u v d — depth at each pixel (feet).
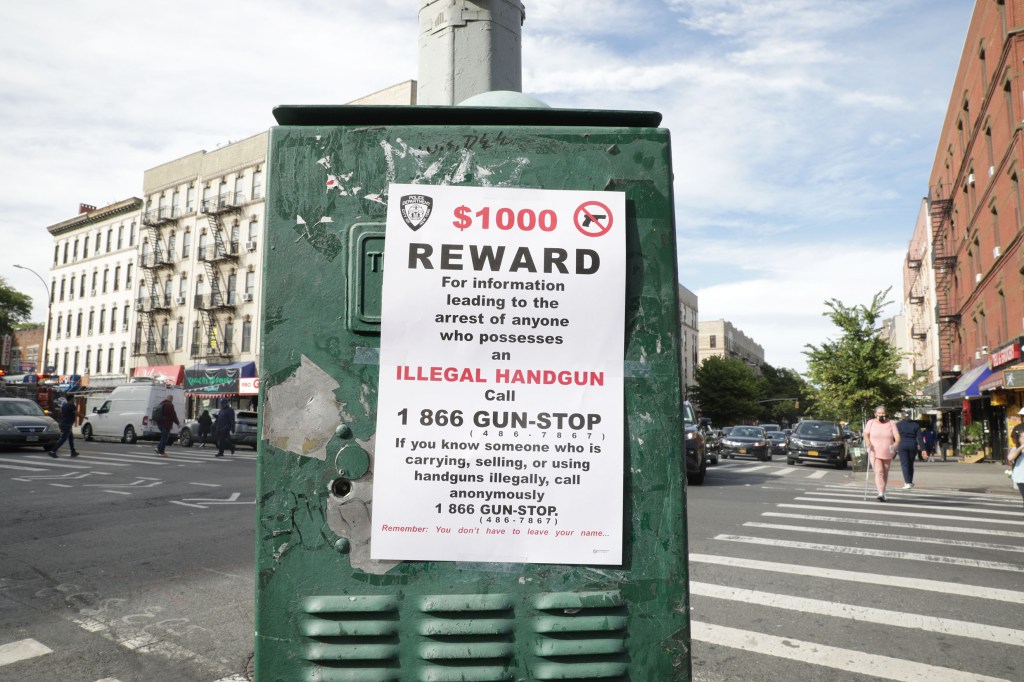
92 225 178.91
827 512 33.58
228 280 141.38
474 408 6.30
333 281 6.31
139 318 159.33
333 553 6.07
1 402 67.77
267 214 6.34
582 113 6.62
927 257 143.54
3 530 25.05
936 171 113.19
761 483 51.57
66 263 186.91
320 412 6.19
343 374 6.24
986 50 74.18
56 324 187.32
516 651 6.09
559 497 6.28
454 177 6.46
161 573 18.99
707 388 246.68
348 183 6.40
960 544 25.04
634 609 6.23
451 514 6.20
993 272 75.56
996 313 75.56
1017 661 13.39
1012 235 67.10
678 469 6.40
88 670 12.48
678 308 6.58
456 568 6.15
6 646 13.58
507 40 13.80
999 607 16.94
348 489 6.15
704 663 13.26
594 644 6.15
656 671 6.18
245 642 13.87
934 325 138.82
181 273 151.33
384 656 5.99
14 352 203.82
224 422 67.67
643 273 6.54
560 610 6.15
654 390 6.47
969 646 14.21
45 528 25.46
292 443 6.14
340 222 6.36
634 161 6.60
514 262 6.43
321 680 5.95
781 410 343.46
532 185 6.50
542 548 6.22
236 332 138.51
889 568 20.95
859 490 46.93
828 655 13.67
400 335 6.30
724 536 26.27
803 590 18.40
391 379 6.26
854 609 16.71
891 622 15.75
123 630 14.52
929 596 17.88
